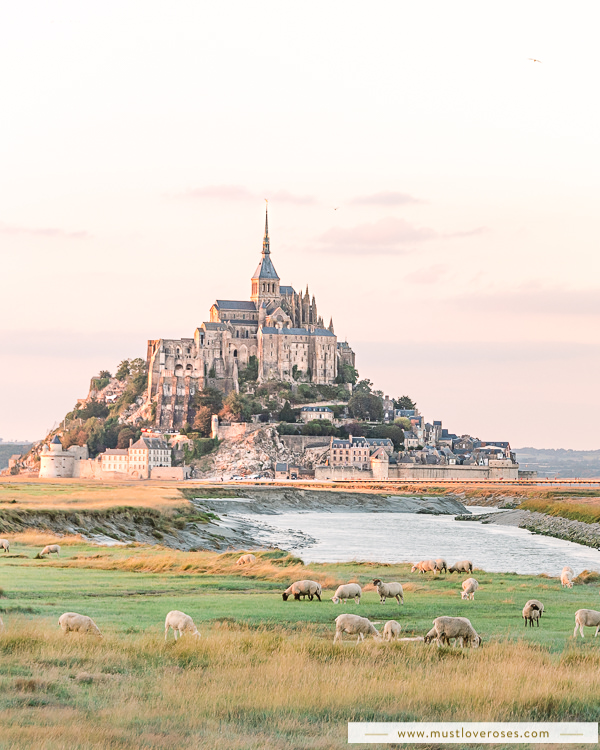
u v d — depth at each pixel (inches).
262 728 1344.7
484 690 1489.9
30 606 2311.8
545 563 4488.2
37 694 1456.7
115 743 1243.2
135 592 2728.8
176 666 1659.7
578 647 1971.0
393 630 1985.7
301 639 1909.4
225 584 3004.4
